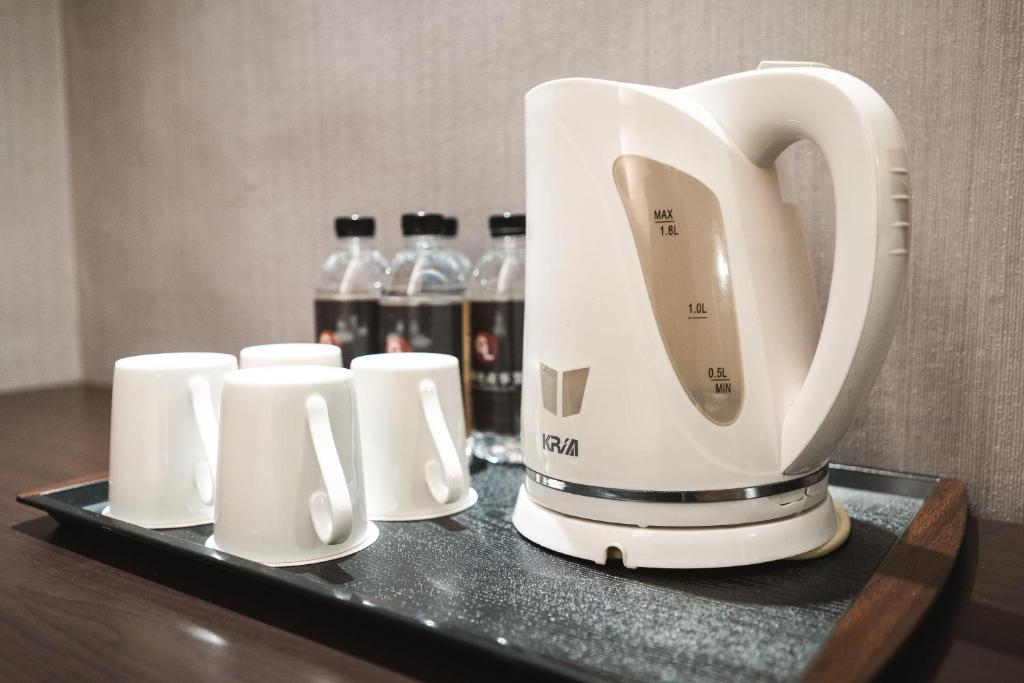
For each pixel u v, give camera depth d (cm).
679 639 36
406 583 42
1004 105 53
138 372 52
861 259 37
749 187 42
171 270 107
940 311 57
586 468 44
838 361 38
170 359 54
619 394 43
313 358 56
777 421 42
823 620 38
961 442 57
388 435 53
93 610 42
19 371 114
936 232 56
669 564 42
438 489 53
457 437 55
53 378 118
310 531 45
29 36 112
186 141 102
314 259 91
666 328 42
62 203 117
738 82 41
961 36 54
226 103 97
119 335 115
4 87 109
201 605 43
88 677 35
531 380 48
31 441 83
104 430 89
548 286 45
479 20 76
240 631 40
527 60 73
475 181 78
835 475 59
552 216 45
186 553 46
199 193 102
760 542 42
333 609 42
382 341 69
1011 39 52
